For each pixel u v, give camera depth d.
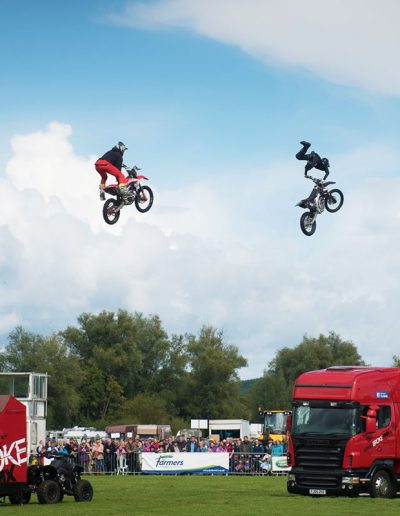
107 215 39.97
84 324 162.38
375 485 36.84
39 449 61.12
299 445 37.41
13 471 33.59
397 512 29.92
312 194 41.00
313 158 40.72
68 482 35.88
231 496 38.72
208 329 159.88
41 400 71.56
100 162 39.41
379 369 38.19
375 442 36.94
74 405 144.75
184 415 161.75
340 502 34.34
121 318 162.00
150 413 149.88
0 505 33.94
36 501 36.62
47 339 146.12
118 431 108.19
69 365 145.62
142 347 166.12
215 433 104.12
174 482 50.97
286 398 169.62
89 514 29.88
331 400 37.12
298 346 180.75
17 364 143.50
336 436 36.62
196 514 29.78
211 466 60.97
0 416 33.34
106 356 157.62
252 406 171.75
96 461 62.12
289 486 37.66
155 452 62.59
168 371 164.12
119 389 155.75
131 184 39.88
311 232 41.34
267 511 30.64
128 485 47.88
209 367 154.88
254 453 61.81
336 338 182.88
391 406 37.53
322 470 36.88
